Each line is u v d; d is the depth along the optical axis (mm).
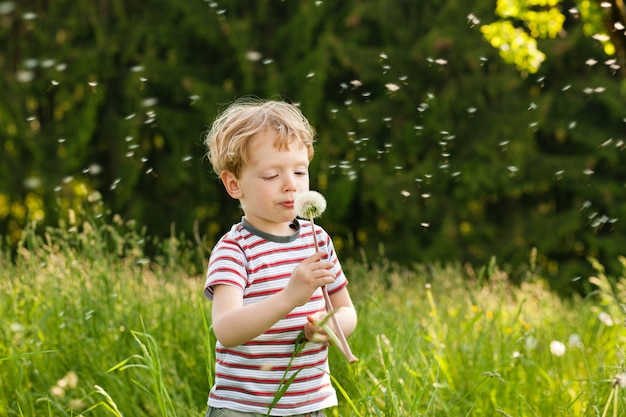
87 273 5137
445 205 17312
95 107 17047
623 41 5742
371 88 17953
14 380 4449
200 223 17547
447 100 17203
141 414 4250
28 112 17328
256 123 2920
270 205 2898
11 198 17062
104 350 4621
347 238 18266
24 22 17578
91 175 17203
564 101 17750
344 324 3064
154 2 17828
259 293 2891
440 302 7066
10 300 5059
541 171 17328
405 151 17547
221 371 2943
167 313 5117
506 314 6023
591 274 17359
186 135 17438
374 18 17641
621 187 17578
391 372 3639
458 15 17469
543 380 4707
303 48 17531
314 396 2961
